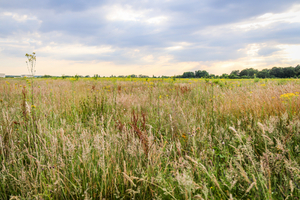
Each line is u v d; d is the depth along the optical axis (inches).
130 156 80.2
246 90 263.6
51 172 65.9
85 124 143.5
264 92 191.2
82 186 66.9
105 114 155.0
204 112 141.5
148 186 65.9
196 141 93.7
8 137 94.3
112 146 84.4
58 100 197.3
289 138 81.3
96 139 77.1
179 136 104.9
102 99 175.2
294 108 123.1
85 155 71.0
